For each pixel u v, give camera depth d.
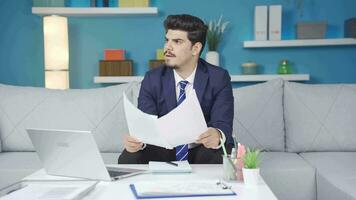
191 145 1.81
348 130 2.31
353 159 2.09
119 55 3.10
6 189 1.15
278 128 2.37
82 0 3.22
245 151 1.27
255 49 3.22
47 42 2.92
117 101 2.39
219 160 1.63
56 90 2.46
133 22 3.23
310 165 2.01
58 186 1.12
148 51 3.25
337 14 3.20
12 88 2.47
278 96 2.42
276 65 3.23
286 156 2.21
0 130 2.35
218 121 1.74
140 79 3.07
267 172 1.94
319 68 3.23
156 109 1.87
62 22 2.93
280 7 3.05
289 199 1.95
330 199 1.72
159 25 3.23
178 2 3.21
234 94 2.40
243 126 2.35
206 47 3.19
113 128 2.35
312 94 2.39
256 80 3.10
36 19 3.21
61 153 1.25
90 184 1.15
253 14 3.20
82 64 3.25
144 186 1.14
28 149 2.34
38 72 3.24
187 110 1.27
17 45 3.22
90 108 2.37
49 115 2.35
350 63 3.22
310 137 2.32
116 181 1.24
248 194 1.08
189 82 1.83
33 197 1.01
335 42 3.07
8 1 3.19
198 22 1.72
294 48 3.22
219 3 3.21
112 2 3.19
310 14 3.20
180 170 1.36
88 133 1.16
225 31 3.21
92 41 3.24
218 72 1.85
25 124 2.34
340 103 2.36
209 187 1.12
